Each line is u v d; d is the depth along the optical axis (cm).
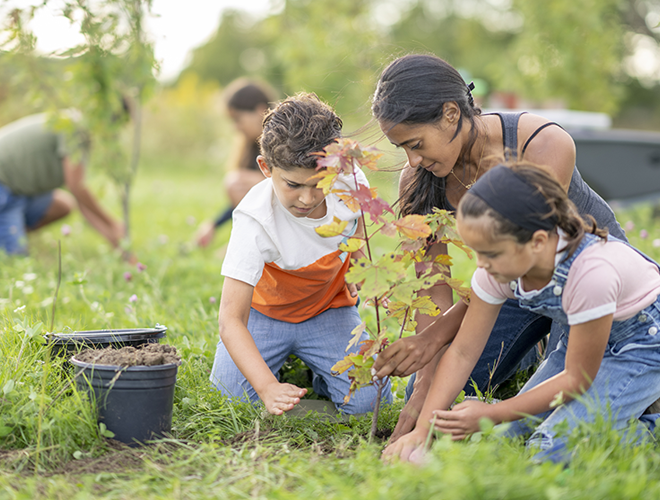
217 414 219
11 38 434
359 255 266
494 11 2112
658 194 625
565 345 220
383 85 208
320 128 209
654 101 1925
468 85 222
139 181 1416
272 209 233
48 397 207
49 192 572
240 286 225
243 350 217
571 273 186
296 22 928
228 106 601
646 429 195
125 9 449
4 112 796
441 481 144
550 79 984
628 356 199
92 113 489
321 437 216
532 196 174
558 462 177
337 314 267
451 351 206
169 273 455
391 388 263
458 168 230
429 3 2284
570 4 945
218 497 161
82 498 159
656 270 204
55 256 535
